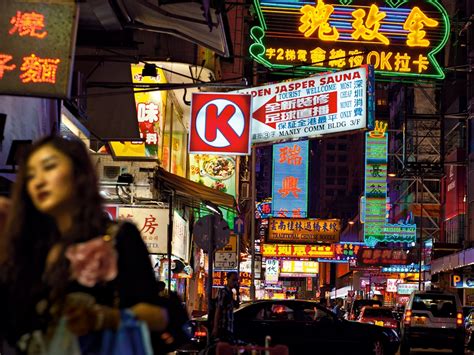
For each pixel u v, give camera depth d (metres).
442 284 63.16
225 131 21.88
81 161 2.94
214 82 14.81
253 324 20.53
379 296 83.69
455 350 26.05
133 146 21.42
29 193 2.97
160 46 20.58
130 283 2.94
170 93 27.20
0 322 2.97
